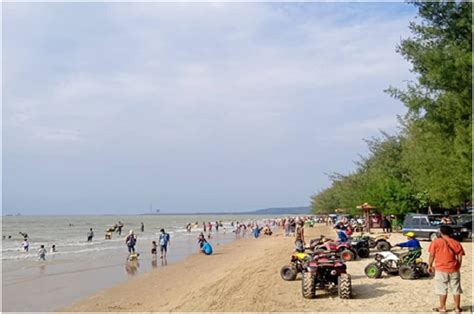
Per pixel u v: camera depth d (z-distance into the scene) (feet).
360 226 135.85
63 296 62.44
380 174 149.89
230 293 49.01
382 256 51.67
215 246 152.97
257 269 68.49
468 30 51.85
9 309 54.08
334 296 42.22
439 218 103.50
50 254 129.70
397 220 134.21
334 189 291.79
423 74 54.03
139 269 92.32
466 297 38.29
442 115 53.36
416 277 48.80
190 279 71.67
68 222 551.18
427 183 69.72
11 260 113.29
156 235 242.58
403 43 54.70
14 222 548.31
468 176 55.83
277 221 427.33
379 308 36.70
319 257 43.37
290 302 41.42
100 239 215.92
